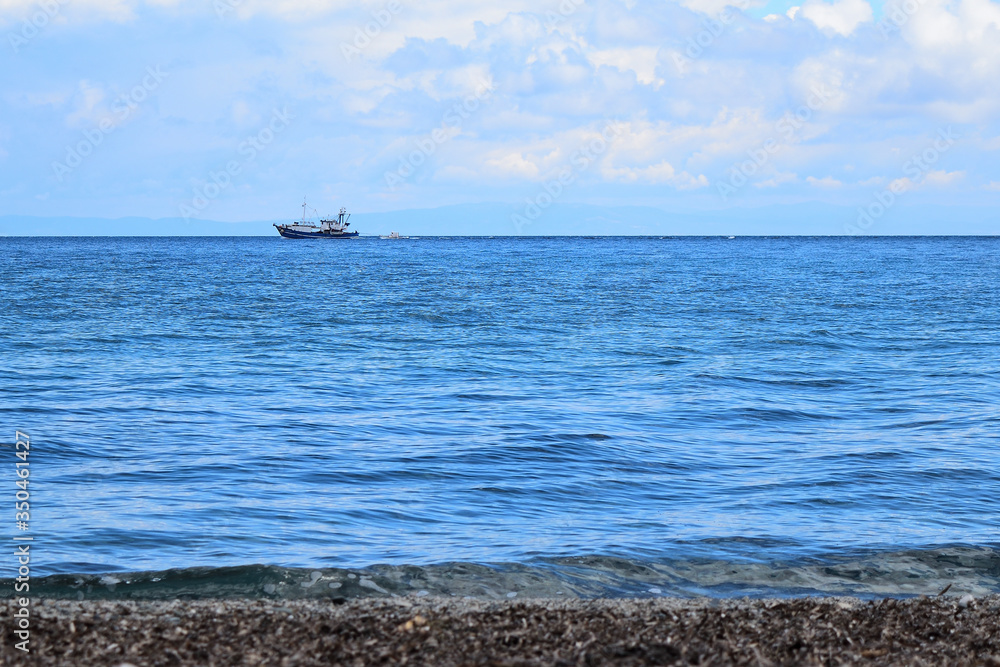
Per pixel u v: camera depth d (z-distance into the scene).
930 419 26.31
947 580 12.80
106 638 8.58
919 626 9.41
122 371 33.91
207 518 15.52
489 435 23.47
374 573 12.59
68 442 21.69
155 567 12.88
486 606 10.45
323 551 13.86
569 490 18.23
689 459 21.20
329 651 8.28
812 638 8.90
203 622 9.30
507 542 14.48
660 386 32.28
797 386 32.72
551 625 9.30
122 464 19.70
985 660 8.18
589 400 29.28
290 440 22.48
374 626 9.18
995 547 14.23
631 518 16.14
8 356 37.28
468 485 18.48
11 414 25.11
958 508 16.89
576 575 12.82
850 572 13.05
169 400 27.95
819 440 23.47
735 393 30.94
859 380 34.09
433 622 9.31
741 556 13.80
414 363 37.62
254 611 9.85
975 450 21.84
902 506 17.02
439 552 13.88
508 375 34.66
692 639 8.81
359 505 16.72
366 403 28.20
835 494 17.86
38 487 17.59
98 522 15.05
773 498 17.62
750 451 22.14
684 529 15.31
